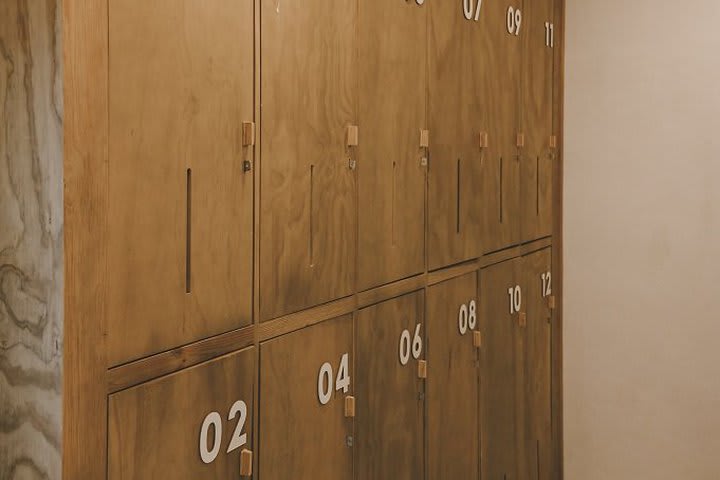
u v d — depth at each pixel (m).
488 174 2.93
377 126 2.18
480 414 2.94
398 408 2.36
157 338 1.44
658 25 3.53
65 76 1.23
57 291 1.25
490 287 2.99
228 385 1.64
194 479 1.55
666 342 3.57
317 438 1.97
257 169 1.70
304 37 1.84
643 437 3.64
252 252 1.70
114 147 1.33
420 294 2.47
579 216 3.71
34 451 1.29
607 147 3.64
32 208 1.27
